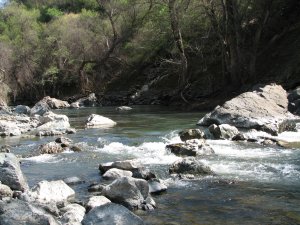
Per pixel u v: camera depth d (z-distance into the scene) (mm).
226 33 33000
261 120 19953
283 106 22422
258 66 35750
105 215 7098
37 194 8906
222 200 8883
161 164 12562
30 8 90375
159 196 9211
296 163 12398
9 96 58062
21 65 58312
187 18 36406
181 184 10164
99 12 72000
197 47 38531
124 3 49906
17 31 71875
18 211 6781
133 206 8344
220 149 14781
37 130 22172
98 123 23859
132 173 10898
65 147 15656
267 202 8727
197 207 8445
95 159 13727
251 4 33938
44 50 58469
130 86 49875
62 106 44062
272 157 13289
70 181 10383
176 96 38031
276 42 37156
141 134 19375
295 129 19172
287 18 38812
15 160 10242
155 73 48250
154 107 37125
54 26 63750
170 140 17234
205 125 21375
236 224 7496
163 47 46531
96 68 54812
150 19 43312
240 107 21172
